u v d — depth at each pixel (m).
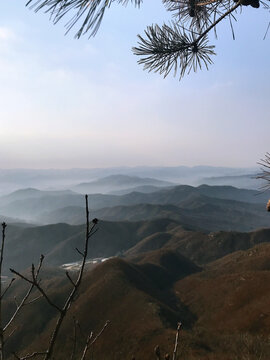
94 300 84.50
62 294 90.75
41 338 71.56
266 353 20.27
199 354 41.47
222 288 95.19
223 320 77.50
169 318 74.38
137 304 79.50
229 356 33.06
